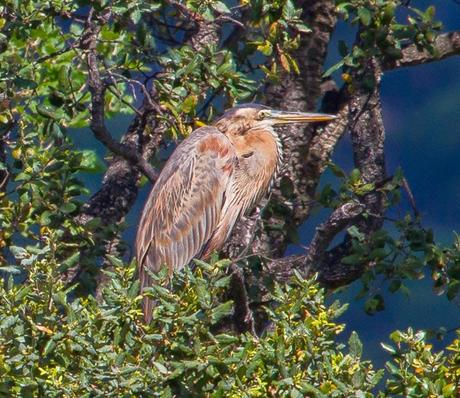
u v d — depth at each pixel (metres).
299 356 8.95
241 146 13.45
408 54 13.95
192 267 13.06
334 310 9.15
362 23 12.55
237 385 8.80
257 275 12.45
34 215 11.94
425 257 11.84
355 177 12.33
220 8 12.02
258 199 13.43
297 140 14.20
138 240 13.00
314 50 14.29
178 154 13.09
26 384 8.64
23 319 8.91
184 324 8.95
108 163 16.69
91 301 9.20
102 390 8.66
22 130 11.98
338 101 14.52
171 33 15.09
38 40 14.01
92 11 12.15
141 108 14.12
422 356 9.16
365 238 12.30
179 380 8.98
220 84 12.00
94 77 11.70
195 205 13.03
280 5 12.13
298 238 13.07
